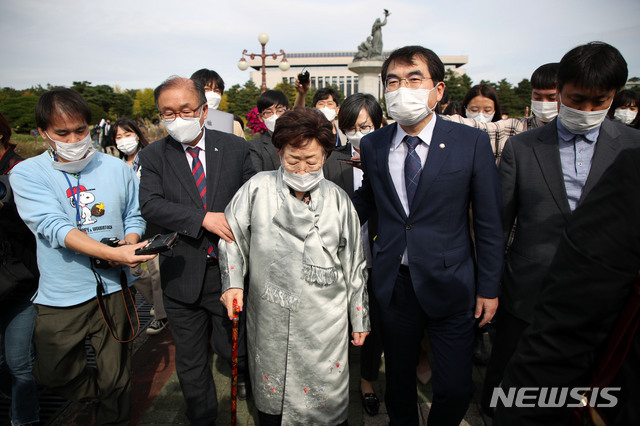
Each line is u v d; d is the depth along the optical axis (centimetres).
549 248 175
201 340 218
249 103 4469
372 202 222
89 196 199
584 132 166
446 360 184
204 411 212
